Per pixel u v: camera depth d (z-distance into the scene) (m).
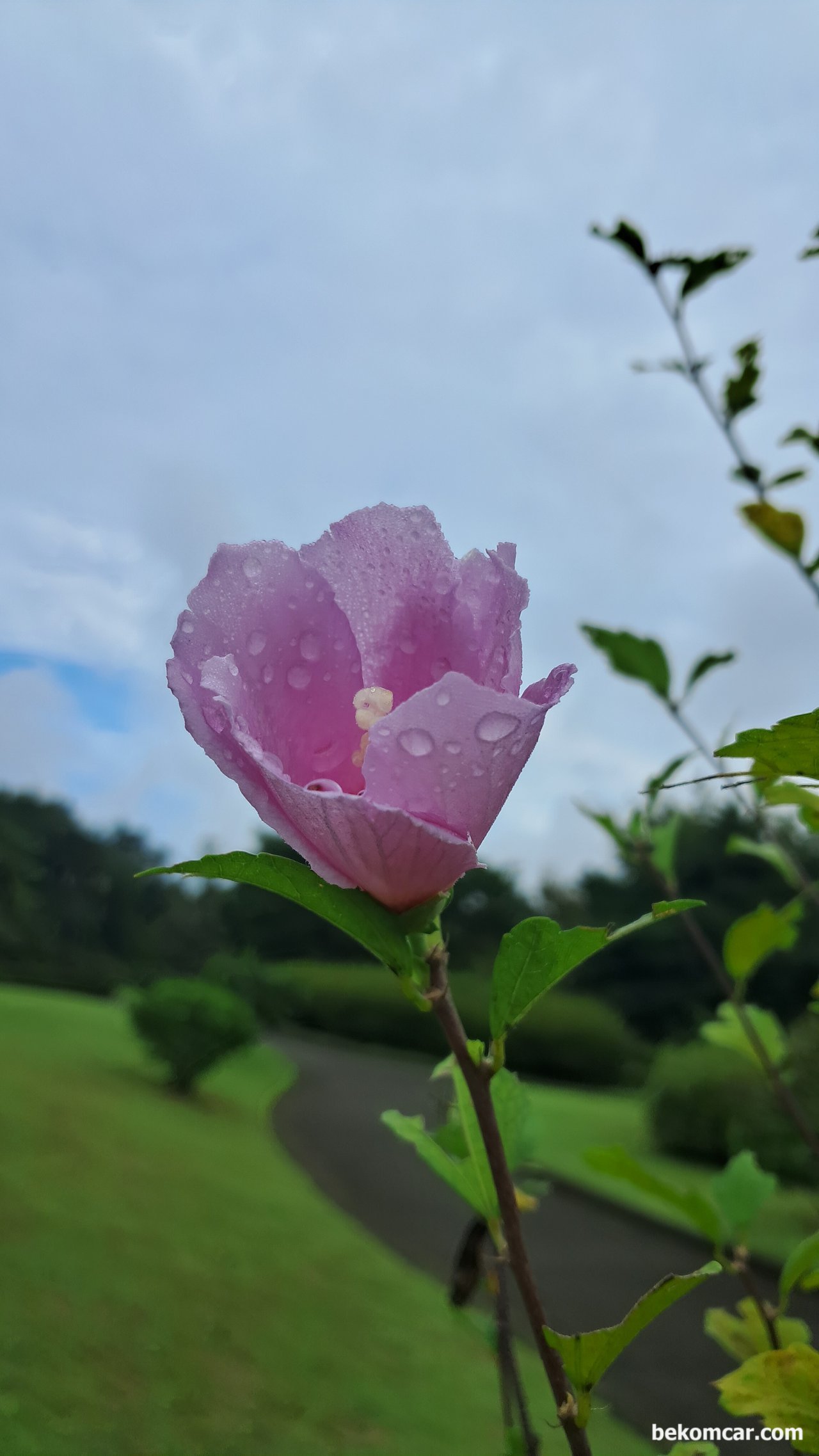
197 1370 4.60
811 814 1.45
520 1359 5.46
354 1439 4.07
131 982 33.91
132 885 62.28
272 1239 7.14
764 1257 7.48
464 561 1.04
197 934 60.50
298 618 1.00
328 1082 18.22
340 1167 11.01
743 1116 11.09
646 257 2.23
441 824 0.86
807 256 1.63
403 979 0.88
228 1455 3.79
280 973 26.45
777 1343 1.38
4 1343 4.48
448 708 0.83
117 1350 4.66
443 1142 1.39
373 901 0.88
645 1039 32.78
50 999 20.16
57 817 60.50
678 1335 6.27
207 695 0.91
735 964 2.04
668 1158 11.95
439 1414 4.42
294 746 1.01
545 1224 9.30
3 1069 11.19
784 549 1.93
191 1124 11.20
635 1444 4.27
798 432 2.04
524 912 41.44
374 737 0.84
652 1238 8.98
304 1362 4.90
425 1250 8.02
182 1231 6.80
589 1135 13.28
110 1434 3.83
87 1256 5.86
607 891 35.84
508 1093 1.22
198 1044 13.01
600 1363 0.82
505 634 0.96
